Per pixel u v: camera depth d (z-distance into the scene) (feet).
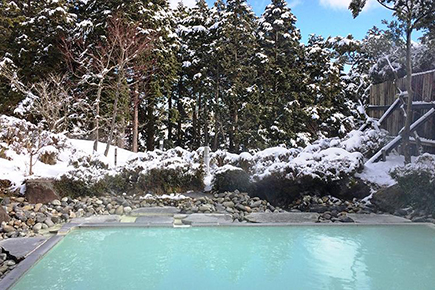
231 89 53.47
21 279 10.64
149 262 12.53
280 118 54.44
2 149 27.71
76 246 14.06
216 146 58.23
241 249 13.96
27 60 51.08
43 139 30.89
